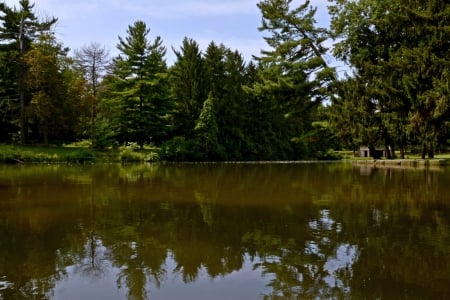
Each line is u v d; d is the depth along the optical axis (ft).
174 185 45.57
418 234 20.74
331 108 98.43
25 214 26.81
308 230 21.85
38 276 14.75
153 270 15.38
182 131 139.85
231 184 46.78
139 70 132.77
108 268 15.61
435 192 37.68
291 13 107.86
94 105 124.26
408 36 85.61
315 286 13.67
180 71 141.38
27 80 110.52
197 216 26.05
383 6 88.79
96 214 26.78
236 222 24.09
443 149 152.25
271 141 153.07
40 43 116.26
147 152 123.54
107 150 119.65
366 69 88.43
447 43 78.33
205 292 13.28
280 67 109.81
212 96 138.41
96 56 130.11
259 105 151.02
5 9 116.88
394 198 33.96
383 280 14.15
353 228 22.25
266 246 18.54
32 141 128.16
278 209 28.63
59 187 42.98
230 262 16.29
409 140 89.51
